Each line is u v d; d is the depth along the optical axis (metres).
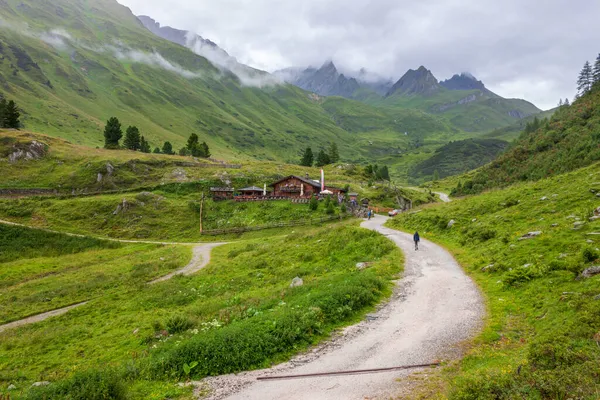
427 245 36.25
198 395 11.56
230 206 86.12
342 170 147.12
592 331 11.20
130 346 20.03
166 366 13.42
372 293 20.52
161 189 96.69
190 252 54.94
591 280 16.06
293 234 54.06
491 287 20.59
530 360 10.53
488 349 13.09
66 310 31.92
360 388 11.36
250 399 11.13
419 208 60.72
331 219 70.00
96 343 21.73
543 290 17.39
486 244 29.91
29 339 23.59
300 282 26.22
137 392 11.97
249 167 132.25
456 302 19.00
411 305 19.08
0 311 32.09
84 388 11.19
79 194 89.75
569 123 108.81
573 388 8.41
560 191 35.28
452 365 12.31
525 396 8.60
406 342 14.59
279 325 15.59
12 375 17.84
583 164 61.81
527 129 194.62
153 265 46.31
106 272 44.66
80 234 70.75
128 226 76.81
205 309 24.12
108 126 134.38
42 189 87.44
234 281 33.03
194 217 81.62
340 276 25.75
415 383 11.36
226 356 13.45
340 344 14.88
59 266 50.12
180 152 158.88
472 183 127.81
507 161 118.12
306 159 166.50
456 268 26.62
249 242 59.06
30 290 38.81
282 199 87.31
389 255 31.53
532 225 29.16
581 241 21.23
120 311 28.95
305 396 11.12
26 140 104.50
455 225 39.91
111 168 101.75
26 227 66.19
